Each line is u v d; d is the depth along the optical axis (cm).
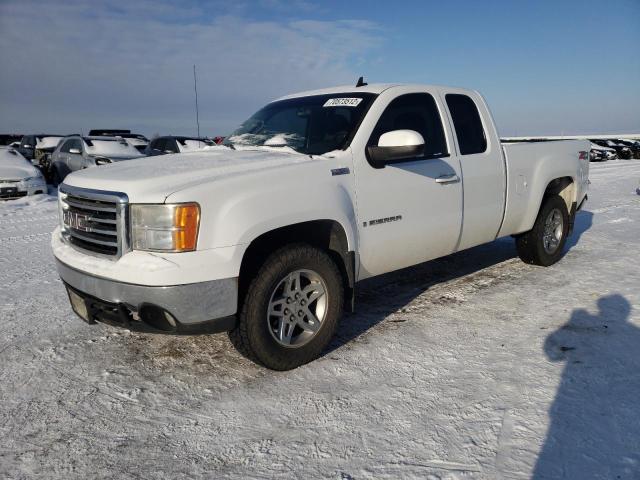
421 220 408
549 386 302
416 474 230
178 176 309
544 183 535
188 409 294
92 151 1377
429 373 326
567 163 569
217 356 362
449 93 459
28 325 421
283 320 329
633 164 2645
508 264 592
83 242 327
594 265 569
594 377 311
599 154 3025
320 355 356
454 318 421
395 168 387
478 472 229
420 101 429
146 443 262
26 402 302
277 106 464
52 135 2119
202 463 246
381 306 457
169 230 284
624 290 472
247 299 310
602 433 254
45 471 241
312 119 411
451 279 537
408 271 573
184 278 283
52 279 559
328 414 283
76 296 332
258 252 321
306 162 343
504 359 341
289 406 293
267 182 314
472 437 256
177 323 292
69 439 266
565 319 408
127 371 340
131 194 294
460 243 460
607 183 1549
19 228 867
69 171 1436
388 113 396
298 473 235
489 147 478
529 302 454
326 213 336
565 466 231
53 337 396
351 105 398
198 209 287
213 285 291
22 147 2116
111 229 304
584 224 839
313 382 320
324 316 346
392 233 387
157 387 319
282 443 259
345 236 352
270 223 309
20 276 571
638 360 332
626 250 637
